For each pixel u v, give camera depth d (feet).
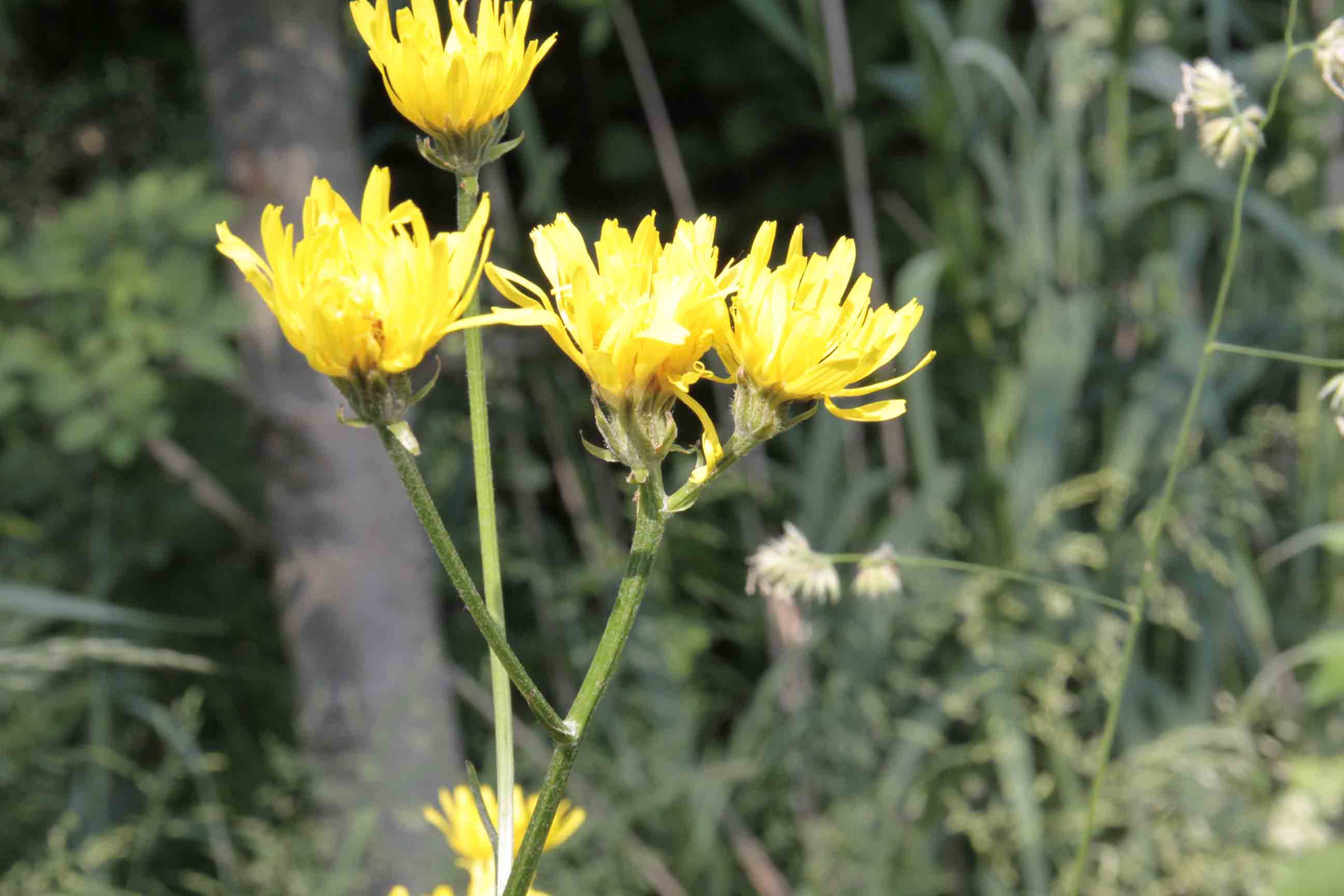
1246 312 3.44
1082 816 2.95
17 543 3.65
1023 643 3.00
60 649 2.34
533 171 3.34
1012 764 2.91
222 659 3.87
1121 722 3.11
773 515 3.68
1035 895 2.86
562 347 1.13
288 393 2.81
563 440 3.75
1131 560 3.13
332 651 2.85
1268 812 2.92
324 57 2.80
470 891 1.26
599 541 3.54
